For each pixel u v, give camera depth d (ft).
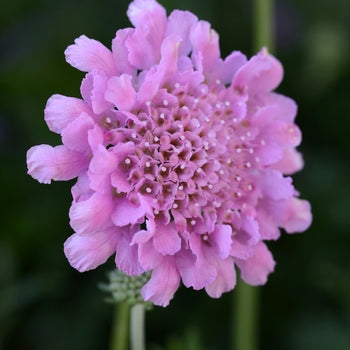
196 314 1.21
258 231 0.95
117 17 1.27
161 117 0.93
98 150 0.89
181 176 0.94
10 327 1.18
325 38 1.27
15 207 1.23
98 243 0.91
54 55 1.26
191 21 0.95
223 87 0.96
